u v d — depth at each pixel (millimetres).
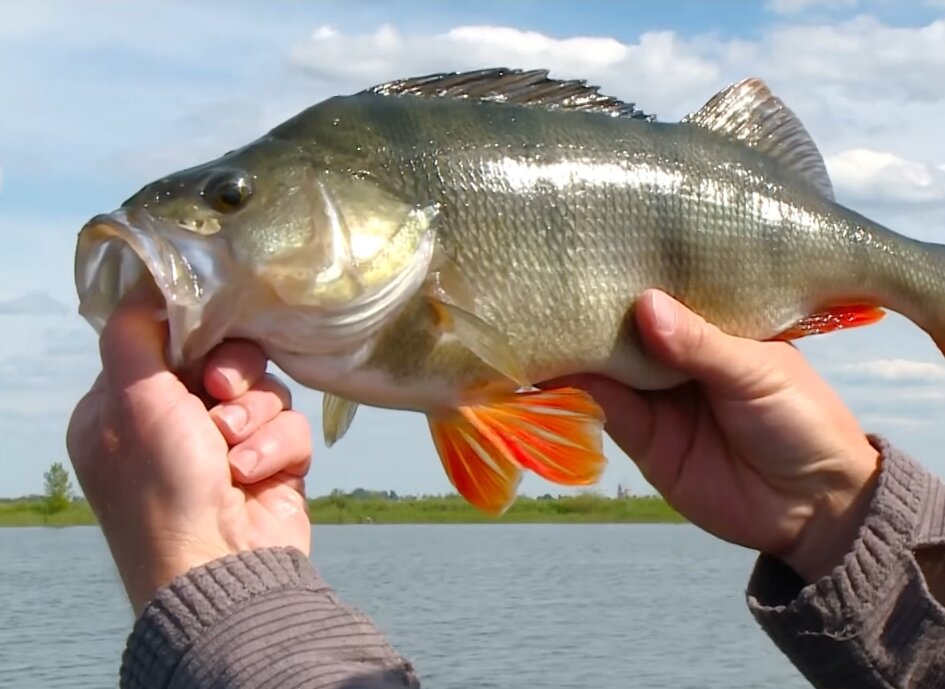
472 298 544
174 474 385
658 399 581
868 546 466
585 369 568
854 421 529
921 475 490
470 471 557
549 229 553
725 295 591
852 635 458
